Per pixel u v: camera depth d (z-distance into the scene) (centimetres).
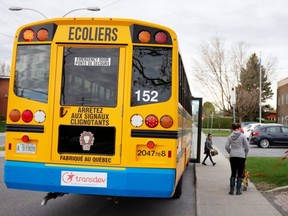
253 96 6169
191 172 1438
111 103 606
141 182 586
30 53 627
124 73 608
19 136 615
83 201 888
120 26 615
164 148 593
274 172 1264
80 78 614
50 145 607
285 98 6312
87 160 602
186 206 862
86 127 606
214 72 6028
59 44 620
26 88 622
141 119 598
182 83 743
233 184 951
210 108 7462
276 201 875
